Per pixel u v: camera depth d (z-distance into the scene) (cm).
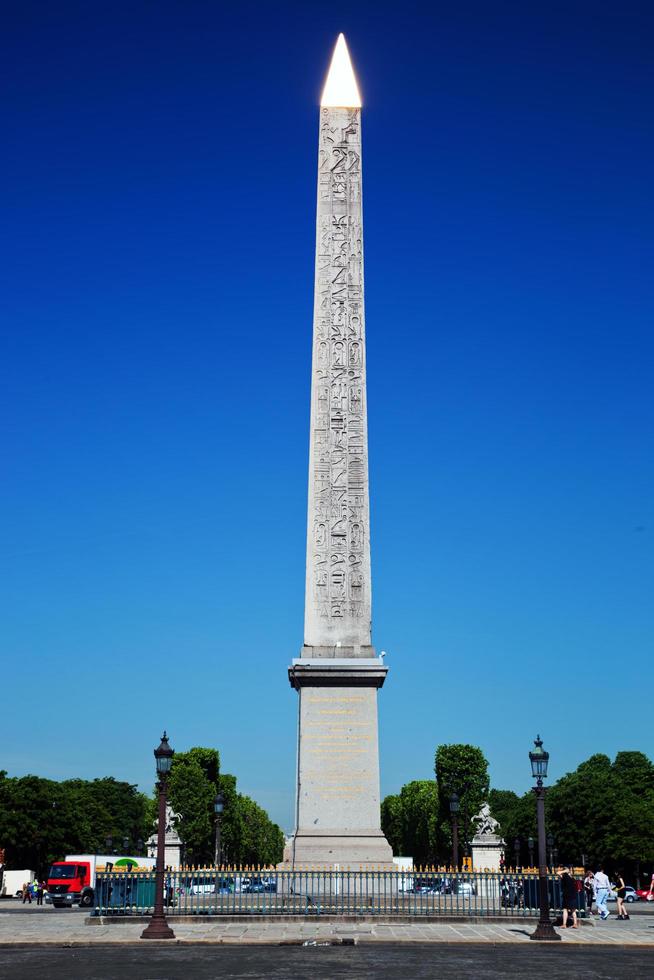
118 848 13575
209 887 4112
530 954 2791
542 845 3322
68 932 3409
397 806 13700
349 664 4197
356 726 4169
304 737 4156
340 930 3359
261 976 2170
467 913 3659
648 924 4184
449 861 10844
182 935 3170
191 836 11188
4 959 2608
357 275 4647
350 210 4741
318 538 4362
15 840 10262
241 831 14062
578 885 4306
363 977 2159
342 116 4888
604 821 10356
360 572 4331
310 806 4091
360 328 4578
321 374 4522
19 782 10600
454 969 2347
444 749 11119
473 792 10906
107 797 14475
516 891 3862
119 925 3659
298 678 4197
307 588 4316
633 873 10456
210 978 2128
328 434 4462
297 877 3922
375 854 4028
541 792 3378
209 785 11538
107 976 2166
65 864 6306
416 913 3647
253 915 3609
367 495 4403
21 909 5912
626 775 12100
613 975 2242
